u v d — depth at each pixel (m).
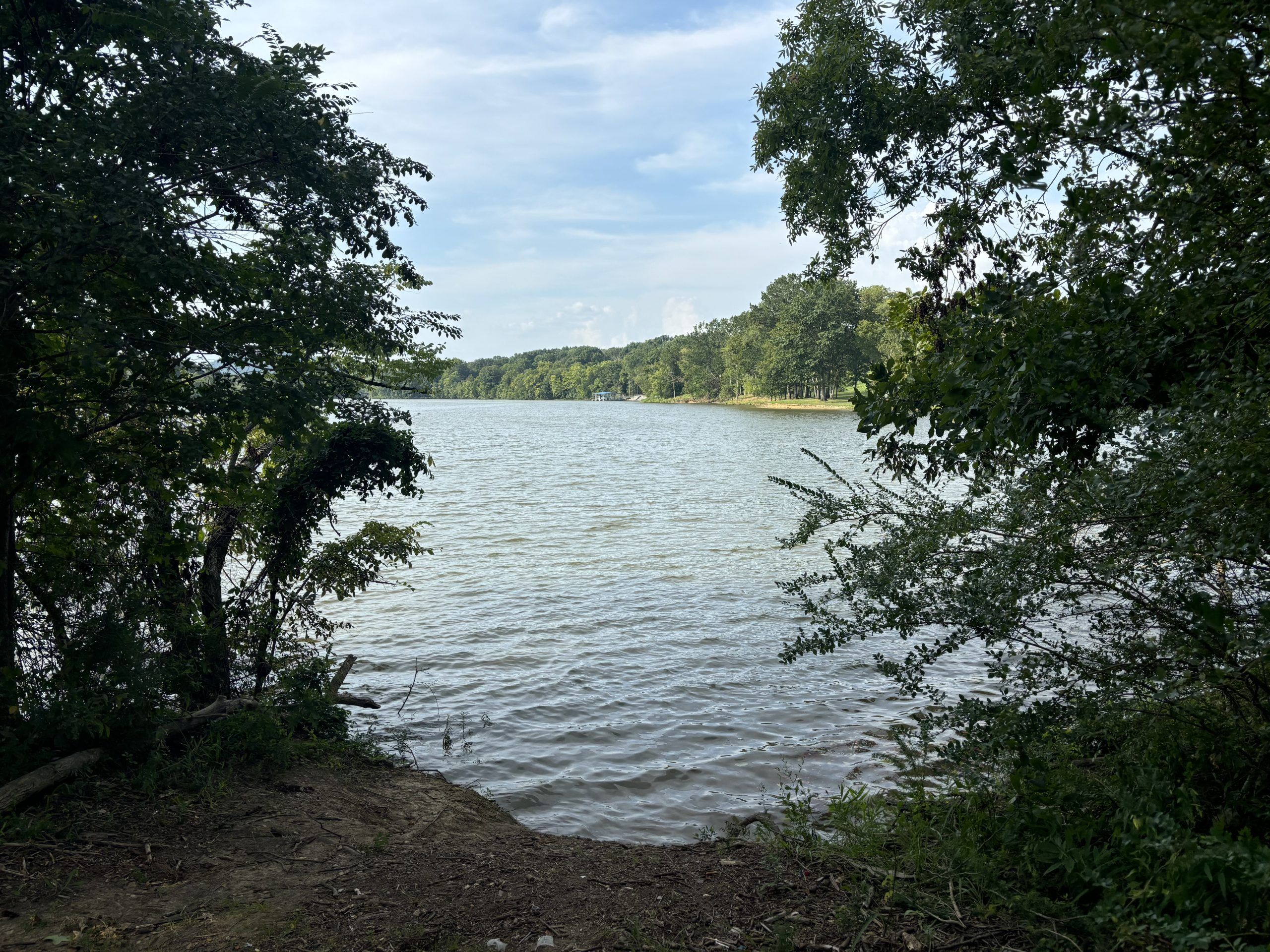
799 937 3.93
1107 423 3.95
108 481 6.93
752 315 145.00
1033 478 4.87
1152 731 4.92
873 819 5.42
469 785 8.59
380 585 19.17
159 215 5.94
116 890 4.70
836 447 65.19
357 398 9.21
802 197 8.06
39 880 4.74
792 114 7.70
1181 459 4.08
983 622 5.13
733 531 26.98
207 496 7.86
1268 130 3.20
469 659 13.49
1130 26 3.01
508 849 5.86
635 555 22.88
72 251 5.43
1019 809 4.75
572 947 4.02
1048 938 3.64
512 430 102.06
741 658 13.34
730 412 139.00
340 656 13.64
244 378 6.81
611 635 14.89
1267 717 4.61
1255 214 3.67
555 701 11.45
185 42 6.52
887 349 98.44
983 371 4.20
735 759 9.18
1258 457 3.42
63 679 6.39
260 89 6.62
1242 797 4.30
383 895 4.79
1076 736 5.36
